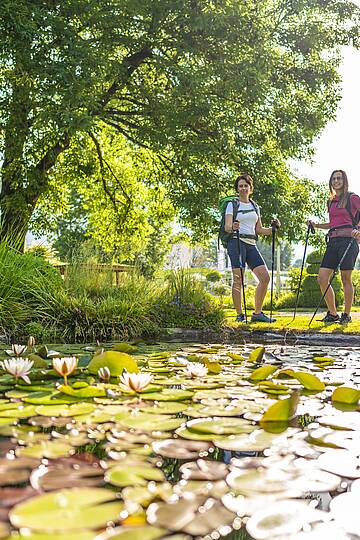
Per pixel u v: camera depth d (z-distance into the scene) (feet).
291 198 36.91
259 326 17.83
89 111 30.14
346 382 7.36
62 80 25.38
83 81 25.94
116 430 4.27
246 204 19.47
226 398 5.85
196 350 11.98
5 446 3.75
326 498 2.84
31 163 33.63
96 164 42.63
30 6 26.61
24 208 31.63
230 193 34.71
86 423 4.50
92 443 3.87
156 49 34.42
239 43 32.04
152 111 32.35
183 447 3.80
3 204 31.53
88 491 2.82
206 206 33.53
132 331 17.75
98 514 2.51
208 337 17.38
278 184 36.14
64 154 40.81
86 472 3.18
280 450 3.76
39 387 6.14
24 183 32.09
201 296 20.59
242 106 33.50
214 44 32.35
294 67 37.45
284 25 37.50
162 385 6.75
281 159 38.22
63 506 2.58
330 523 2.50
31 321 17.53
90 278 21.53
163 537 2.31
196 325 18.71
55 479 3.03
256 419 4.78
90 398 5.62
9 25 24.66
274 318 21.50
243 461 3.49
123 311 18.48
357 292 53.67
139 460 3.45
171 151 37.42
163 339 16.98
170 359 9.66
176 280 21.57
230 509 2.66
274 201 34.27
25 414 4.82
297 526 2.46
